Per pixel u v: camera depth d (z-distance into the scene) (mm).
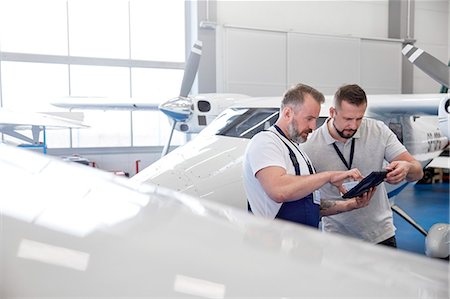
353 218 2244
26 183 603
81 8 8688
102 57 8883
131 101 6934
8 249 457
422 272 392
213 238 440
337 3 10195
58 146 8578
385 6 10789
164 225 469
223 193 2773
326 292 347
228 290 353
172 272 381
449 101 2549
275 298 340
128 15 9039
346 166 2172
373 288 356
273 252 415
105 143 8961
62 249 440
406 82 10789
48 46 8523
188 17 9367
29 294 403
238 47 9023
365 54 10281
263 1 9469
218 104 5336
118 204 530
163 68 9320
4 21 8164
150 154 9258
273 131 1684
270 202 1640
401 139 3768
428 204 7652
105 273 395
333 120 2121
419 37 11289
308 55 9664
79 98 7238
